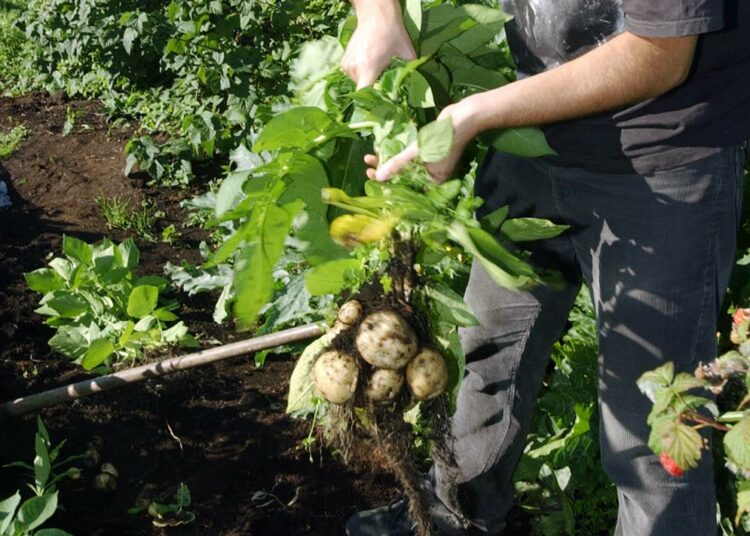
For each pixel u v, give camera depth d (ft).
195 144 17.30
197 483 10.16
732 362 5.61
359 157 6.67
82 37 21.22
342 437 7.05
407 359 6.14
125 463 10.39
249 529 9.59
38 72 22.43
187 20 19.06
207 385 11.57
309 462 10.41
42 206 16.40
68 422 10.71
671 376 5.67
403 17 6.80
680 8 5.25
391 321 6.11
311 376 6.78
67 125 19.35
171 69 20.45
